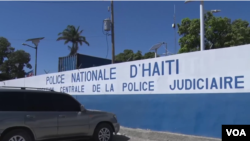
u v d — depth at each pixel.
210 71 8.67
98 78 13.08
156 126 10.19
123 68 11.81
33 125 7.34
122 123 11.59
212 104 8.54
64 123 7.95
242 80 7.89
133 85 11.27
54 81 16.25
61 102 8.12
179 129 9.39
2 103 7.04
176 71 9.66
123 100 11.65
